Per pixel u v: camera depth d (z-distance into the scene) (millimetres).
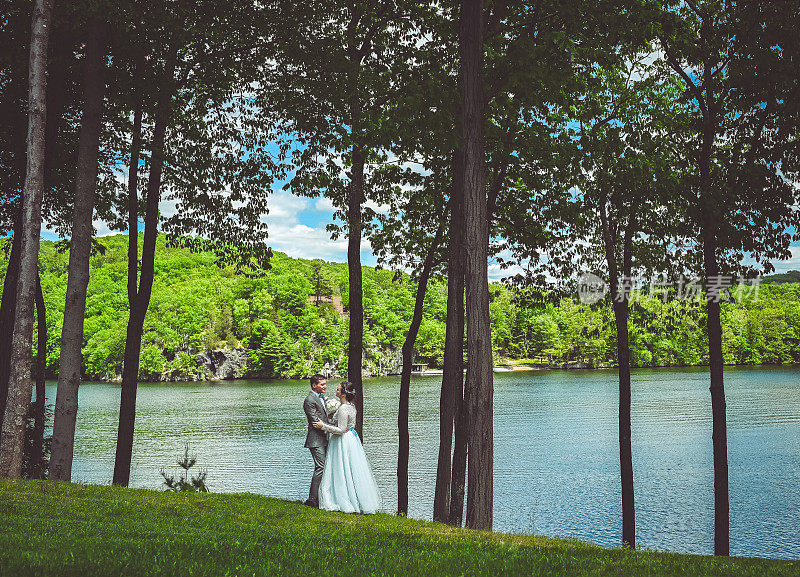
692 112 16125
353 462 10562
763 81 13961
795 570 7230
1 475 11516
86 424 50656
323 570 6098
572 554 7809
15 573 5344
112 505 9531
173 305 115625
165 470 31391
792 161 14719
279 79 16797
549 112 15969
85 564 5738
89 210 14039
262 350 117062
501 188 17047
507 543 8391
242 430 46562
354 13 16391
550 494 26219
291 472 30984
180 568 5816
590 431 42594
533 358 135500
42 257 107562
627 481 16641
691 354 105688
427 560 6762
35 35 11969
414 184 17266
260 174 18203
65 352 13727
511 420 48969
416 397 72875
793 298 128375
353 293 16078
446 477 15312
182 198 18109
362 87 15773
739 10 14281
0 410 16594
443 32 15562
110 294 120500
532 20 13672
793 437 38281
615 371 114375
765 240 15203
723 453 14508
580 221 16203
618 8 13383
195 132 17125
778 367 113750
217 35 15797
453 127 12414
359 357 15898
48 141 17500
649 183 15641
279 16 16062
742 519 22531
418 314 17703
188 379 113688
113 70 14820
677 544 20047
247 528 8445
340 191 16891
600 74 16766
